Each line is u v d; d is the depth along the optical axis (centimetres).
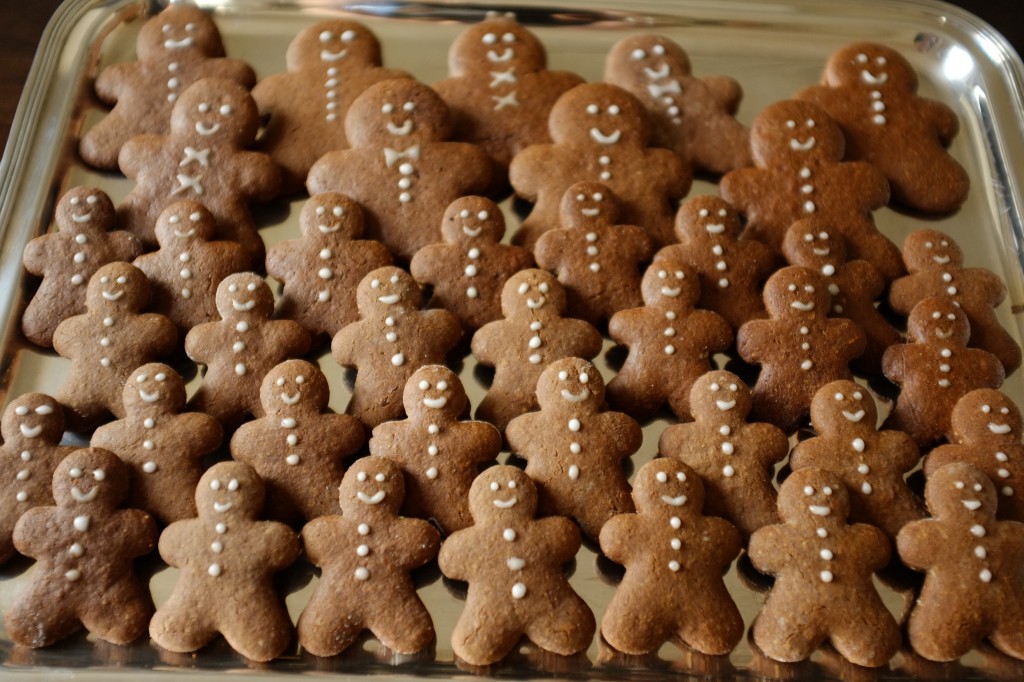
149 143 63
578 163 64
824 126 65
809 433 58
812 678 52
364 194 62
